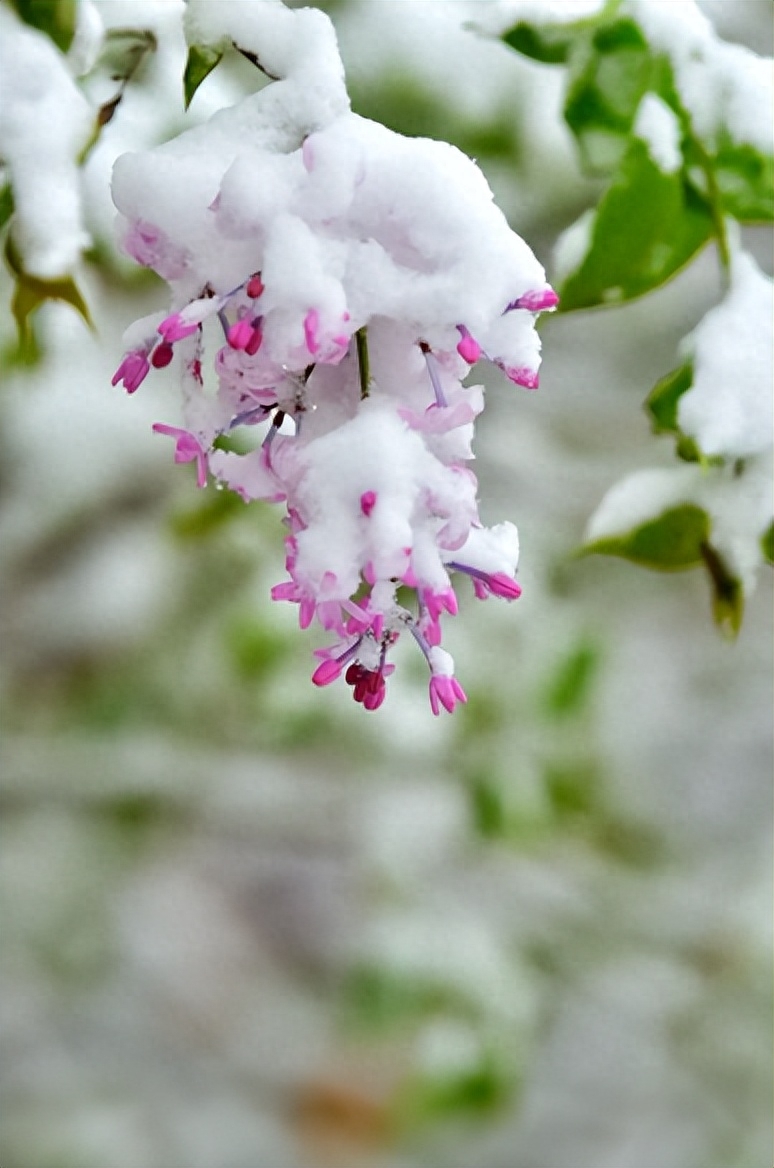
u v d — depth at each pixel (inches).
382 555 40.6
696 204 46.4
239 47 42.9
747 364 45.9
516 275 41.1
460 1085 72.1
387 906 77.7
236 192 41.0
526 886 79.0
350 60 58.1
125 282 55.1
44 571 80.5
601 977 79.4
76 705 81.0
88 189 51.3
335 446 40.9
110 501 79.0
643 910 80.9
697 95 46.1
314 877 102.3
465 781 75.7
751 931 82.0
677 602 96.8
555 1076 81.4
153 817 80.2
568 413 77.9
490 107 59.1
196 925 97.7
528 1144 82.8
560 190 60.9
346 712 74.5
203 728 79.8
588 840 80.8
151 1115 87.3
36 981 90.0
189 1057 91.2
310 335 40.5
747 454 46.1
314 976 98.5
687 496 46.6
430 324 41.1
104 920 90.6
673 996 79.8
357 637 41.6
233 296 41.3
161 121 52.1
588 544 46.9
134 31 47.1
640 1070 81.0
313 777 78.4
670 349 77.3
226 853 97.4
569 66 46.3
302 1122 84.6
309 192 40.9
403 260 41.2
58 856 88.3
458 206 41.0
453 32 58.0
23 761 77.0
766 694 98.6
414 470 40.9
